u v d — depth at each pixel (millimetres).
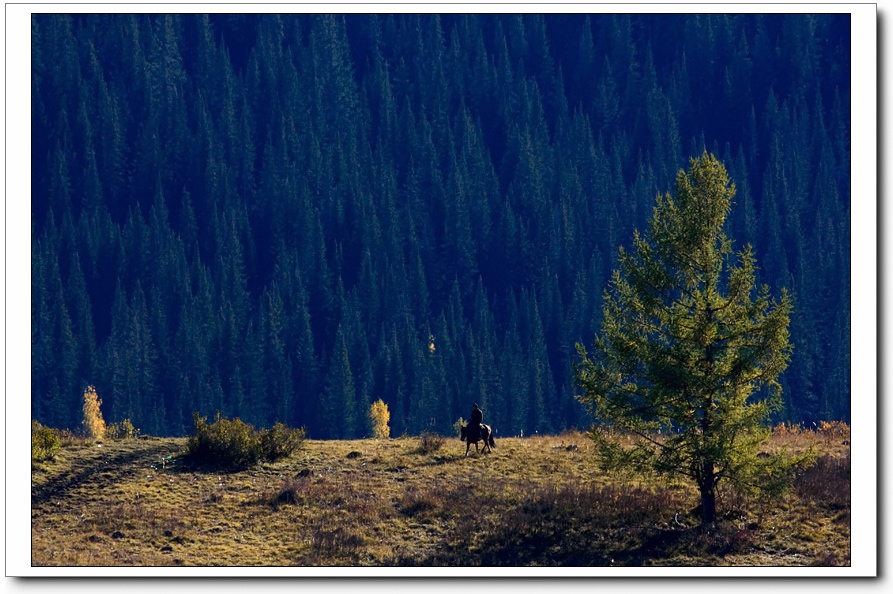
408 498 28828
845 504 27531
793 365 141625
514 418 145000
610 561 24438
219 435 32688
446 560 24719
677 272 26172
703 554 24641
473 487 30016
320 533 26219
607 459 26656
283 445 33969
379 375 160250
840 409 138250
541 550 25266
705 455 24891
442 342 162250
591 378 26594
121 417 154625
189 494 29375
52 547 24750
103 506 27953
